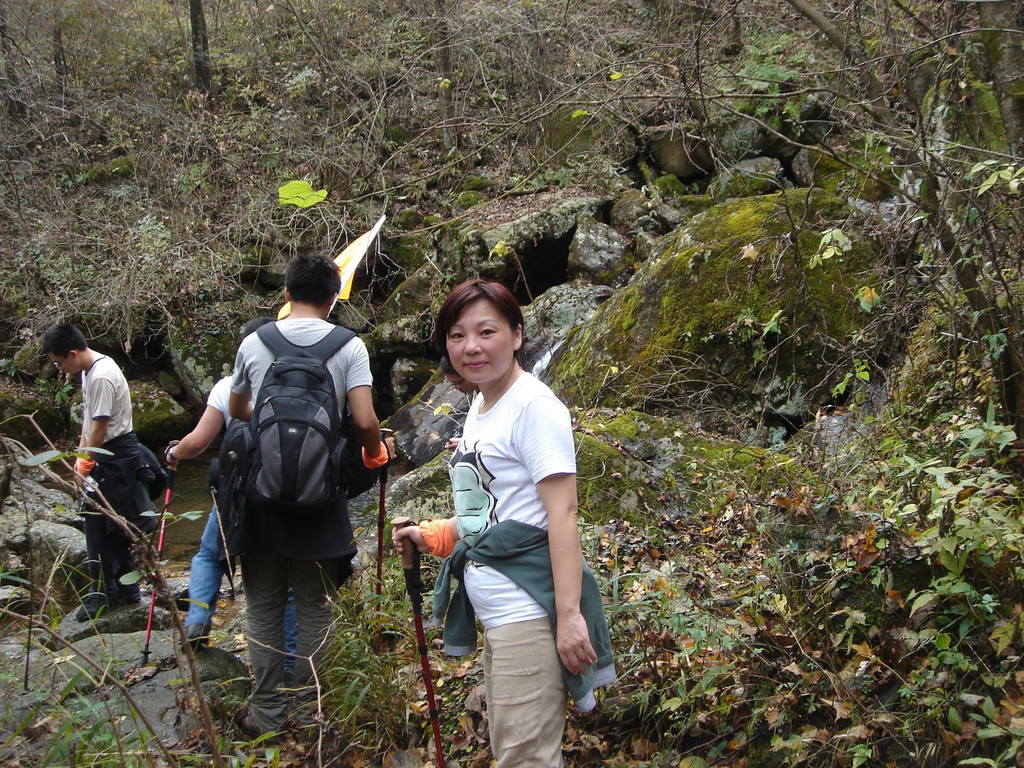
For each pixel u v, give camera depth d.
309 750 3.16
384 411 9.47
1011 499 2.99
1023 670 2.53
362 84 11.12
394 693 3.22
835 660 2.84
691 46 4.21
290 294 3.37
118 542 4.67
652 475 4.55
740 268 6.03
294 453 3.03
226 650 4.18
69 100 12.14
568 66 8.05
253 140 11.27
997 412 3.38
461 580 2.38
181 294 9.81
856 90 4.50
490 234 9.12
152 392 9.44
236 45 12.87
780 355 5.78
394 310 9.59
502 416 2.32
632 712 2.92
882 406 4.57
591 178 9.74
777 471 3.97
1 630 3.40
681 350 6.02
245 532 3.16
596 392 6.02
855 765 2.49
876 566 2.94
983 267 3.45
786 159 9.23
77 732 2.62
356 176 10.67
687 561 3.43
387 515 4.81
